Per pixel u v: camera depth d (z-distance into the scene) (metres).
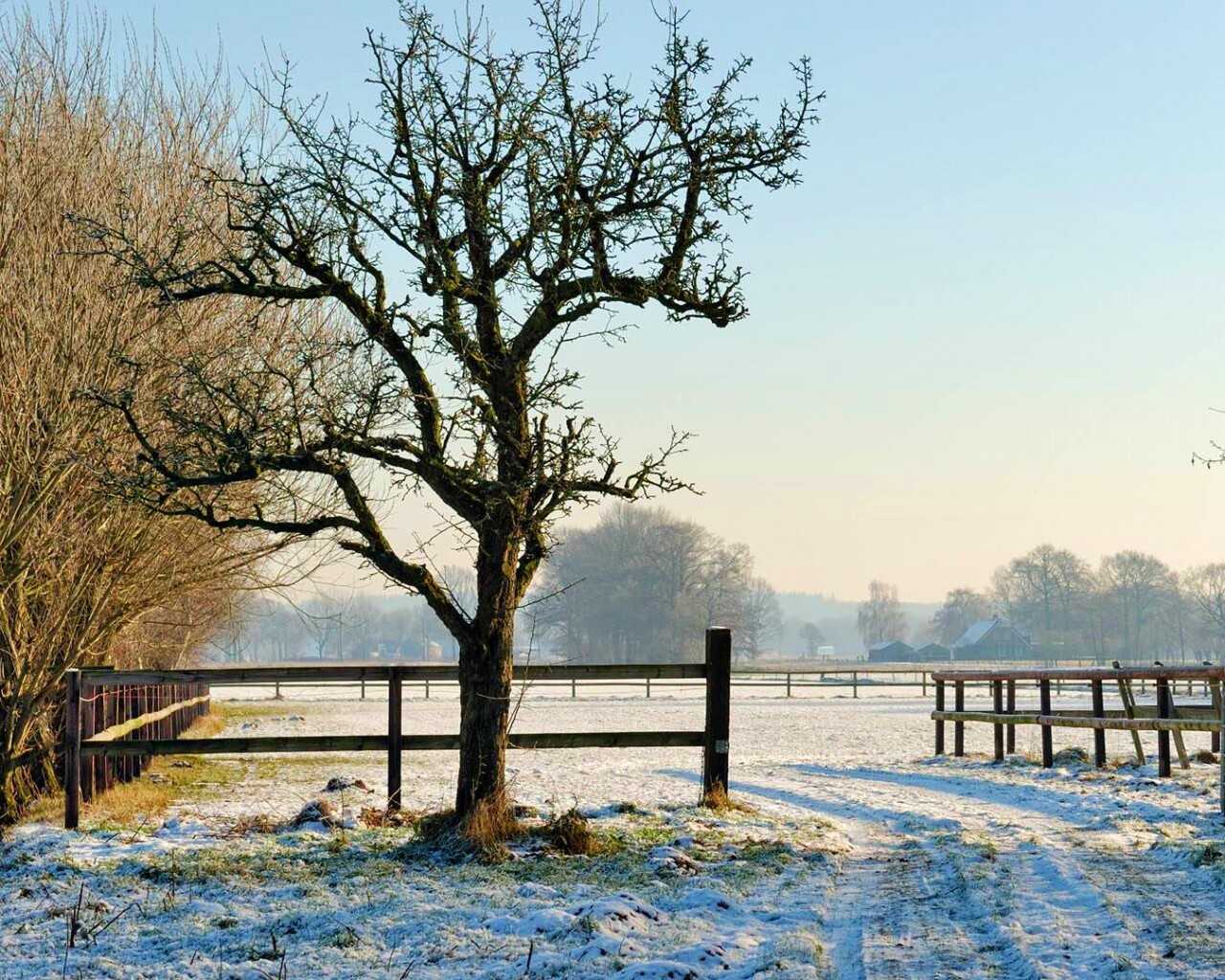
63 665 14.46
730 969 6.87
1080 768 17.48
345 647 194.00
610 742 13.54
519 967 7.14
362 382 11.73
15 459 13.42
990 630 159.12
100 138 14.91
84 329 13.76
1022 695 54.00
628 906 8.27
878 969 6.66
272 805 15.75
